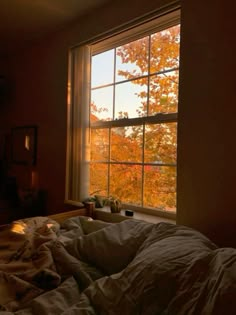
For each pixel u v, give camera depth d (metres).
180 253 0.86
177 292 0.72
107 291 0.83
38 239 1.27
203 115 1.44
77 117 2.25
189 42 1.51
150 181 1.87
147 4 1.72
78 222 1.58
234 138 1.32
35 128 2.73
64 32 2.39
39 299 0.86
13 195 2.82
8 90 3.20
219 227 1.36
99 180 2.23
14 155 3.05
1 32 2.50
